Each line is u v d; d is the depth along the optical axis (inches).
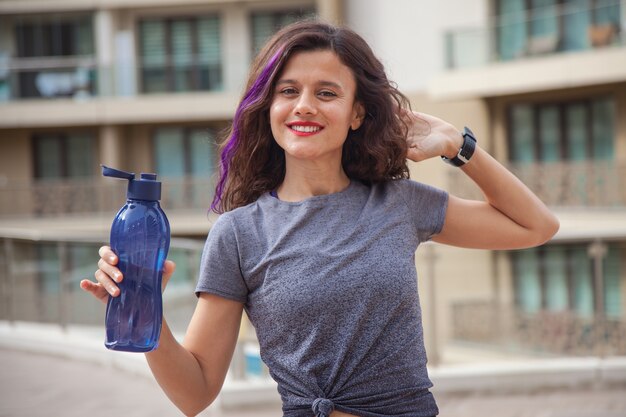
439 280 277.4
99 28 880.3
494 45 699.4
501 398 246.7
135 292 78.6
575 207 649.6
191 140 881.5
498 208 92.7
